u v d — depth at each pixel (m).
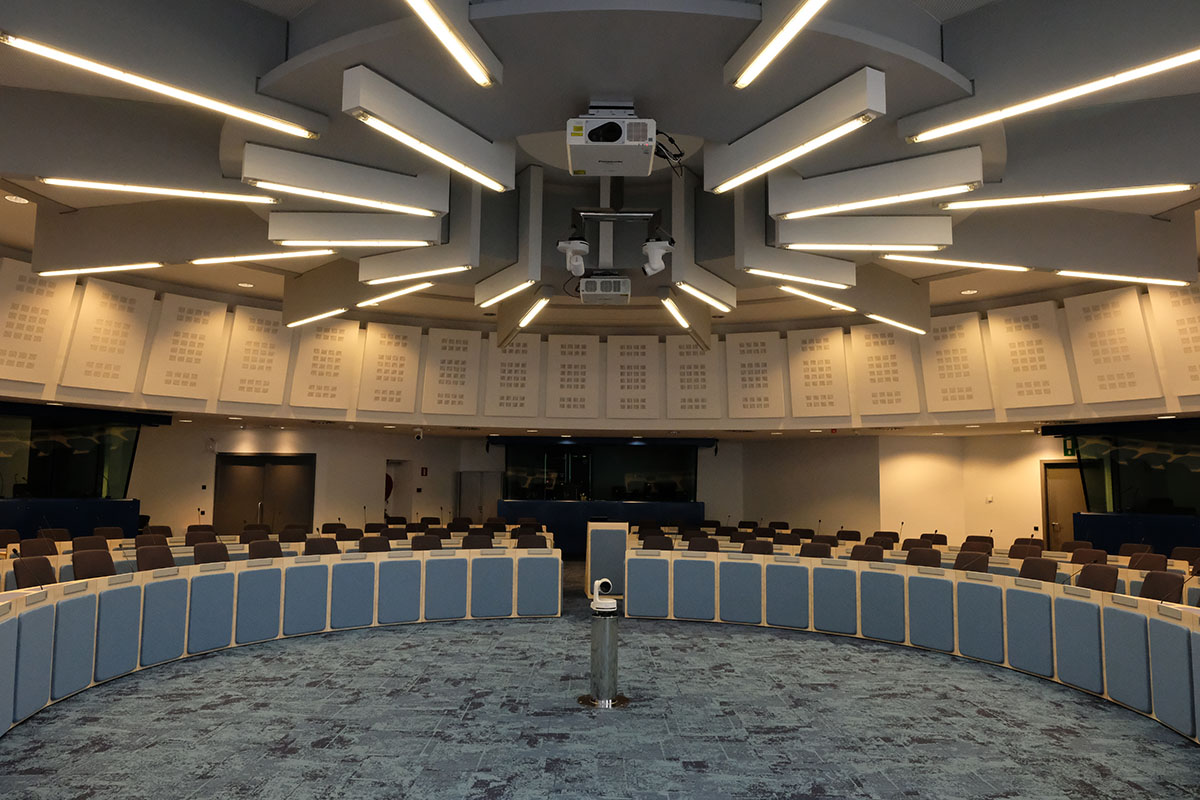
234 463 15.80
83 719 5.45
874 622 8.52
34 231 9.62
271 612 8.12
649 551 9.82
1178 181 5.57
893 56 4.55
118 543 9.89
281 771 4.56
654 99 5.15
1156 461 12.33
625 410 14.27
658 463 17.97
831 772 4.67
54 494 12.30
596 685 6.07
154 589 6.96
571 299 12.24
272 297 12.79
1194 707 5.16
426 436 17.95
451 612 9.36
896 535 12.67
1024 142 6.05
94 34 4.20
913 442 15.88
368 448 16.95
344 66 4.69
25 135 5.77
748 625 9.34
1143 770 4.76
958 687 6.64
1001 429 14.00
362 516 16.75
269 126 5.16
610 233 8.38
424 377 13.82
